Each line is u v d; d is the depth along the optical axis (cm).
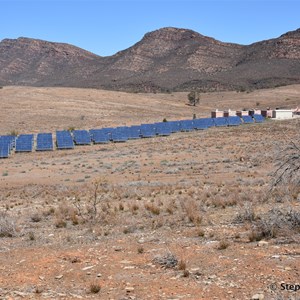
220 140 7812
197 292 986
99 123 11594
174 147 7231
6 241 1684
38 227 1978
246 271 1094
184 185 3528
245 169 4466
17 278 1159
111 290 1035
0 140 7775
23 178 4781
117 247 1442
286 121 10206
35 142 8375
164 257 1222
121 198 2880
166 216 2056
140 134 8781
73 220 1997
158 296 978
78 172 5053
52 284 1103
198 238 1512
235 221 1786
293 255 1192
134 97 19025
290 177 1555
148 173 4647
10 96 16012
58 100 15700
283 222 1498
